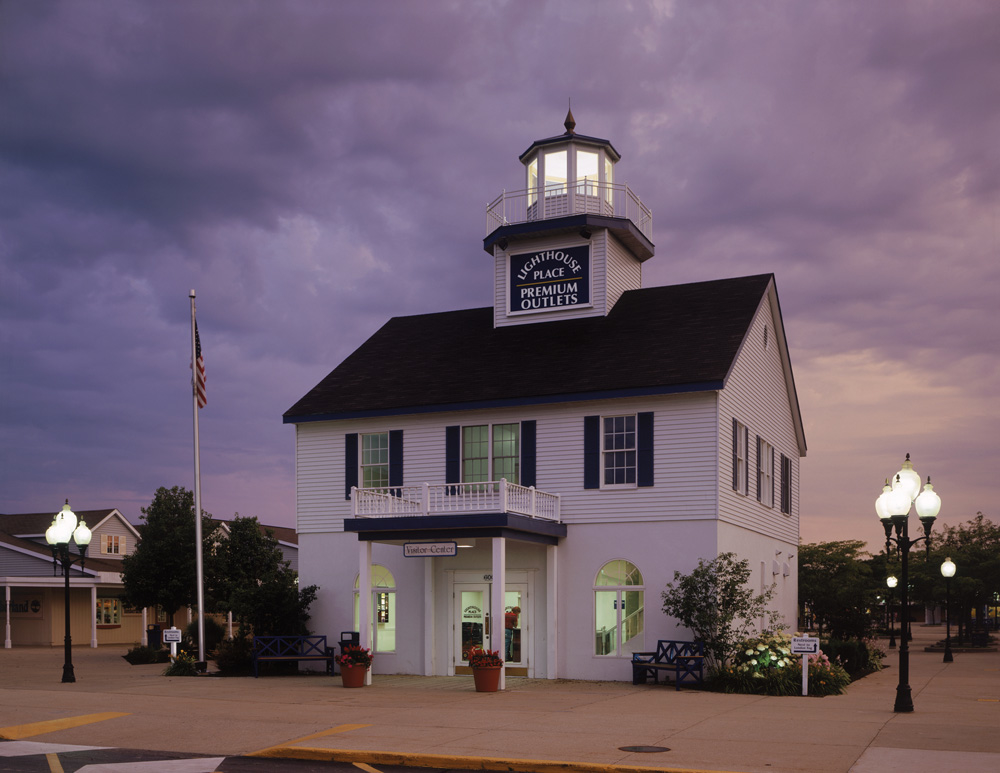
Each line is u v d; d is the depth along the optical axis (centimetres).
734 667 2088
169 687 2091
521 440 2455
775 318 2900
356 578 2598
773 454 2881
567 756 1149
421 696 1898
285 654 2553
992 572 5003
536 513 2300
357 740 1280
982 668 3066
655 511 2298
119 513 4922
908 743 1241
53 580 4109
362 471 2661
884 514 1745
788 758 1130
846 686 2139
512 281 2889
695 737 1298
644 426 2334
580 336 2681
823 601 3425
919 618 9225
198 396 2578
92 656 3438
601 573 2342
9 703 1723
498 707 1681
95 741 1314
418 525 2197
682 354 2412
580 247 2805
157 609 4666
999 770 1050
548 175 2956
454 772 1116
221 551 3653
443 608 2481
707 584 2170
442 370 2711
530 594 2402
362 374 2823
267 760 1185
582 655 2319
